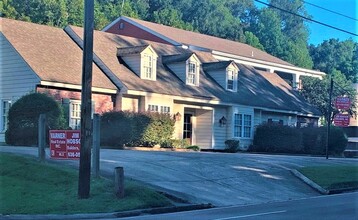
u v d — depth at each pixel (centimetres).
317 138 3809
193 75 3475
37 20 5484
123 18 5050
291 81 5862
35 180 1565
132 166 1942
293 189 1997
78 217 1264
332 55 7238
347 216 1309
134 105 3031
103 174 1706
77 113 2827
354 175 2289
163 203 1456
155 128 2916
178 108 3309
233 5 8581
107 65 3028
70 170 1641
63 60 2911
